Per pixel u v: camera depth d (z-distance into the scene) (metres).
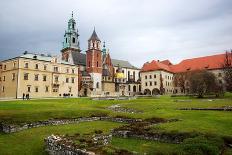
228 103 48.47
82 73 131.25
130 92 155.75
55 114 34.09
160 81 142.12
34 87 101.88
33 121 29.52
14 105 46.78
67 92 115.44
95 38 138.25
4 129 26.84
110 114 37.47
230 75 92.69
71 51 145.75
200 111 38.16
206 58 148.88
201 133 19.56
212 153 14.27
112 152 14.41
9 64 102.62
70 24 151.12
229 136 18.17
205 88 84.88
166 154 14.21
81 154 14.82
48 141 18.61
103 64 154.25
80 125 30.45
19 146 20.27
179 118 30.47
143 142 20.59
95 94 126.81
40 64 104.81
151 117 32.69
